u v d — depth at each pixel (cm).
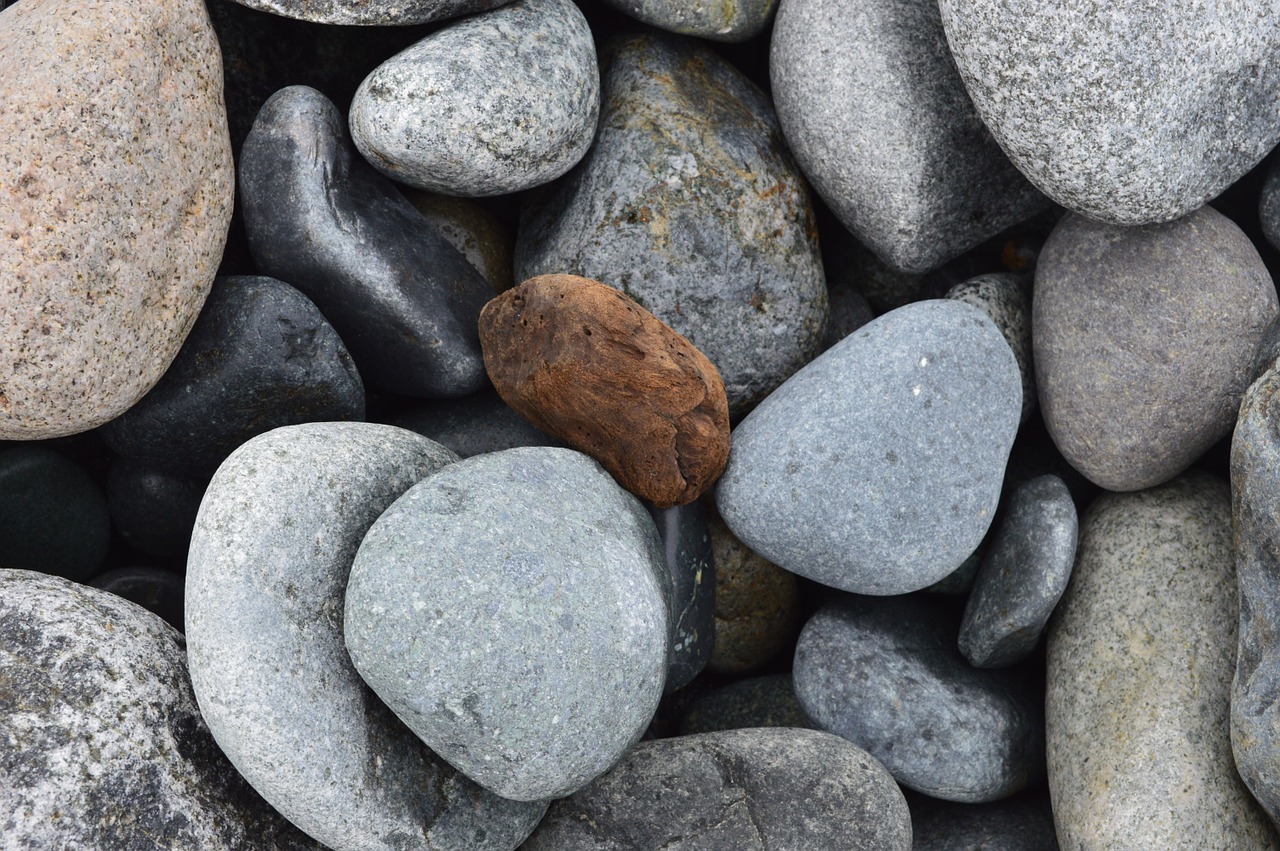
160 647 110
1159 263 115
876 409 114
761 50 122
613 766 113
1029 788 117
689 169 117
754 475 114
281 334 113
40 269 109
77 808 107
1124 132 111
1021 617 115
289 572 108
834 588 119
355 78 119
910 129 116
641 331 113
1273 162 117
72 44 110
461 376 116
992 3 111
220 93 114
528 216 119
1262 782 111
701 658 117
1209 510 116
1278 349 114
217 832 109
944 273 122
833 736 114
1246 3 111
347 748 108
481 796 110
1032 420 121
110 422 114
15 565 116
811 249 119
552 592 108
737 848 111
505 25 114
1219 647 114
